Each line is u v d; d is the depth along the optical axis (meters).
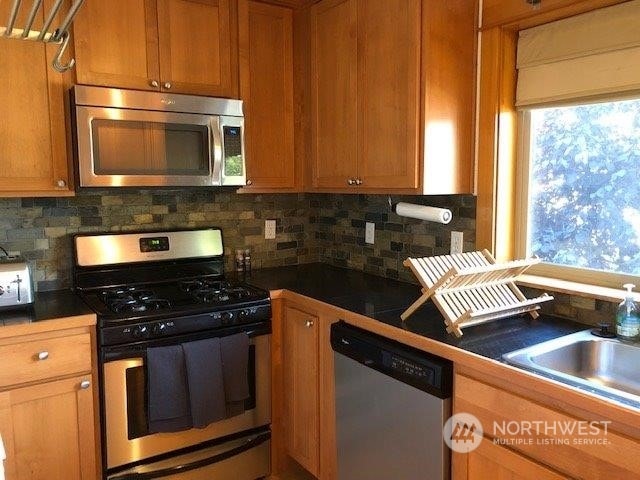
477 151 2.14
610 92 1.77
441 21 2.02
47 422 1.90
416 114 2.04
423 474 1.67
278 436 2.48
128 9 2.23
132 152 2.20
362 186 2.34
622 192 1.82
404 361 1.69
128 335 1.99
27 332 1.82
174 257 2.63
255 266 3.00
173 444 2.16
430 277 1.78
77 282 2.41
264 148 2.65
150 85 2.30
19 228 2.34
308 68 2.66
